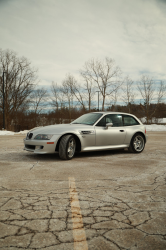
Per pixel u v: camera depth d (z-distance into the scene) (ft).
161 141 34.55
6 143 31.55
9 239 5.82
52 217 7.13
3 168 14.56
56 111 151.64
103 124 20.21
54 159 17.99
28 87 104.73
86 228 6.44
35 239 5.83
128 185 10.84
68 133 17.98
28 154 20.65
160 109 116.57
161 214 7.47
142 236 6.04
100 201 8.63
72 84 128.47
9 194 9.37
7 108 99.50
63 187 10.43
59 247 5.47
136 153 21.58
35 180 11.63
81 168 14.62
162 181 11.62
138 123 22.54
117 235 6.08
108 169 14.37
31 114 133.08
